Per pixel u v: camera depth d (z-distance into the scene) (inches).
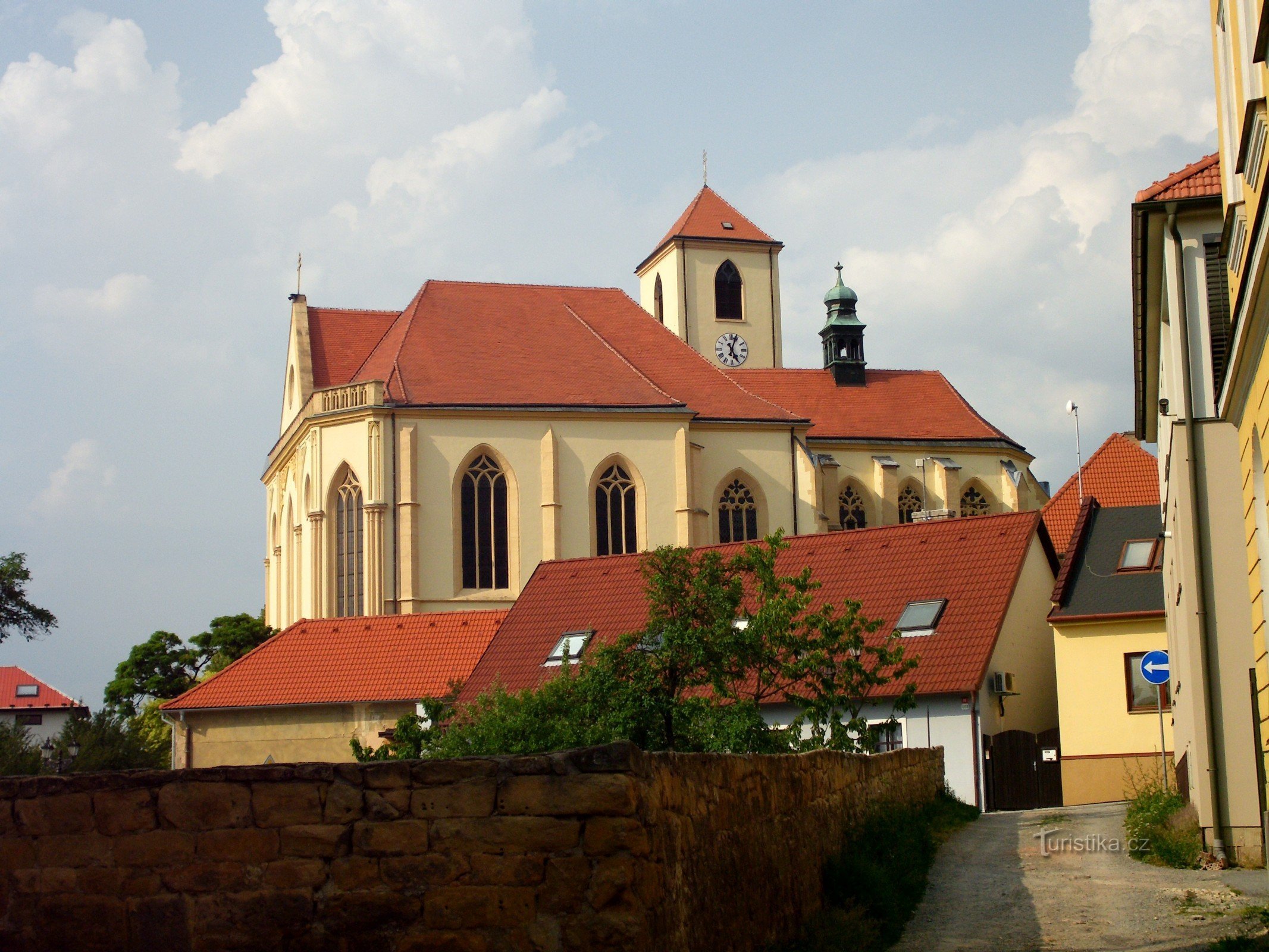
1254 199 607.2
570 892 441.1
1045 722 1897.1
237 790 470.3
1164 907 727.1
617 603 2032.5
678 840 482.3
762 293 4448.8
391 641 2338.8
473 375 3117.6
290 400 3385.8
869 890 708.0
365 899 455.5
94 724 2240.4
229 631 3543.3
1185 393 919.0
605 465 3080.7
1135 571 1669.5
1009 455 3944.4
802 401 3949.3
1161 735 1312.7
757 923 569.6
